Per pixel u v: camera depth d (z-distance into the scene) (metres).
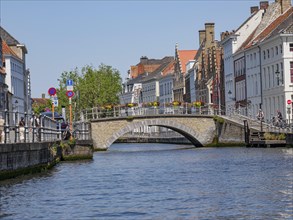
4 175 29.62
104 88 139.12
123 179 35.62
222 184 31.73
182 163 50.03
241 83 108.81
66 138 52.59
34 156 35.72
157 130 153.12
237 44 112.81
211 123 88.81
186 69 156.00
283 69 89.62
